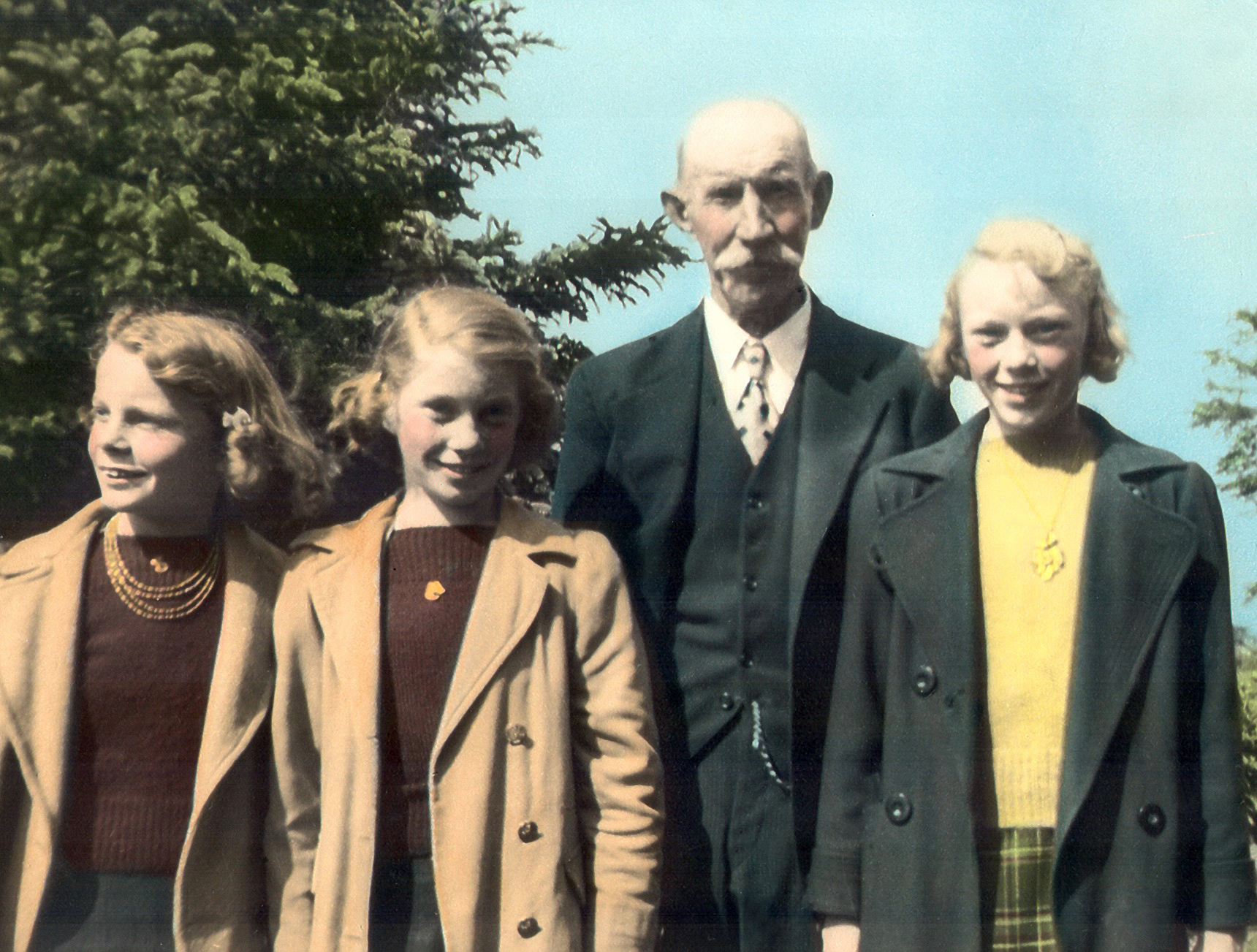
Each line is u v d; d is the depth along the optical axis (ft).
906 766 7.63
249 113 10.12
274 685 7.70
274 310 9.52
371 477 8.38
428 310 7.69
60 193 9.93
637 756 7.50
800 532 8.09
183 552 7.80
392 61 9.84
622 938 7.29
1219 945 7.32
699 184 8.27
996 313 7.74
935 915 7.49
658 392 8.42
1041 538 7.72
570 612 7.59
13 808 7.63
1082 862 7.44
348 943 7.27
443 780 7.31
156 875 7.57
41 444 9.43
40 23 10.28
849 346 8.39
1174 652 7.50
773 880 8.03
